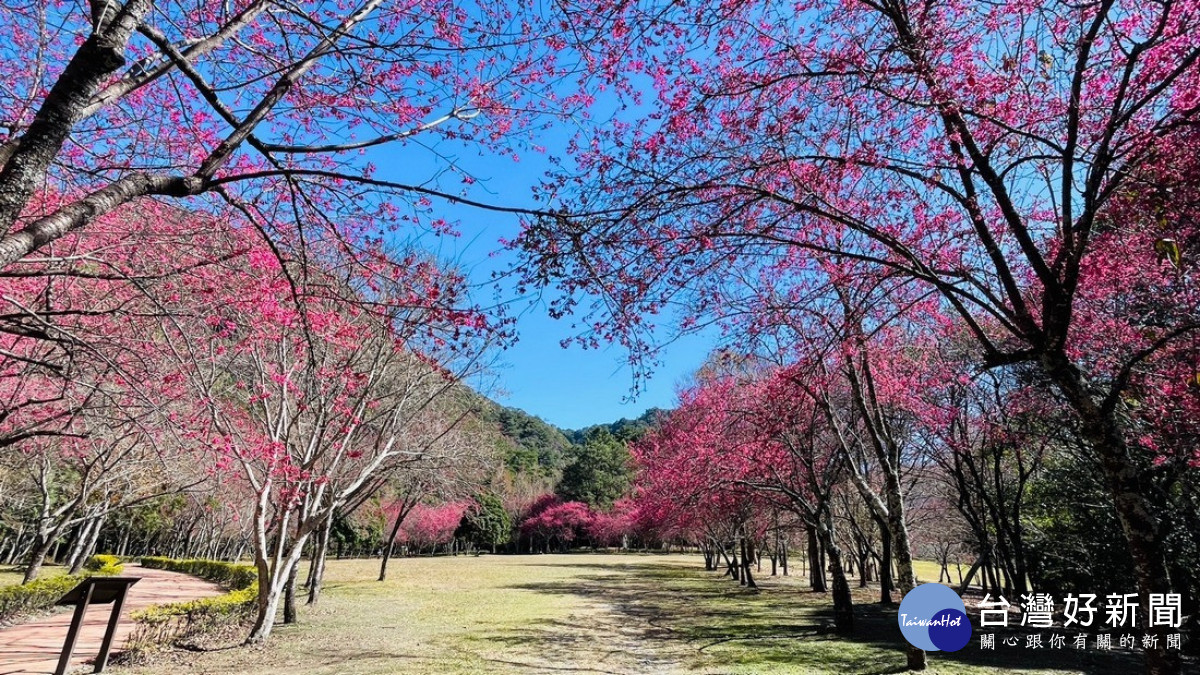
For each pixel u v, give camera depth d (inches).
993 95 190.7
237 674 331.6
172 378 286.4
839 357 372.8
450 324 224.4
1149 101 174.6
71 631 310.0
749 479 552.4
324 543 636.1
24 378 303.7
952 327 408.2
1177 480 335.3
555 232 172.9
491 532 1918.1
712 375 650.8
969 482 633.0
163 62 160.2
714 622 530.6
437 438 545.0
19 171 105.7
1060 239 215.6
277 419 454.0
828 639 428.8
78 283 250.7
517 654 391.5
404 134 166.2
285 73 157.2
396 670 341.1
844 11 205.5
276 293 276.7
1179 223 192.2
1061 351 178.4
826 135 218.7
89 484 565.6
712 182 204.1
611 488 2085.4
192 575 951.0
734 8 187.8
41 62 186.5
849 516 762.8
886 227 246.1
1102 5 162.2
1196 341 248.2
